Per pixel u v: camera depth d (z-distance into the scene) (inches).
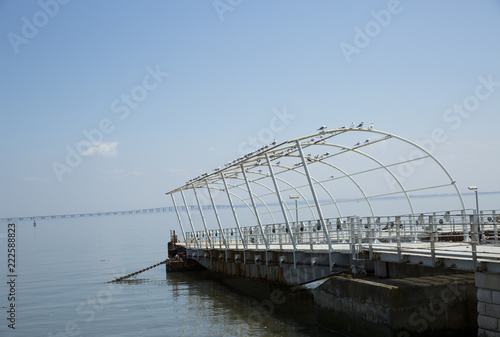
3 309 1327.5
